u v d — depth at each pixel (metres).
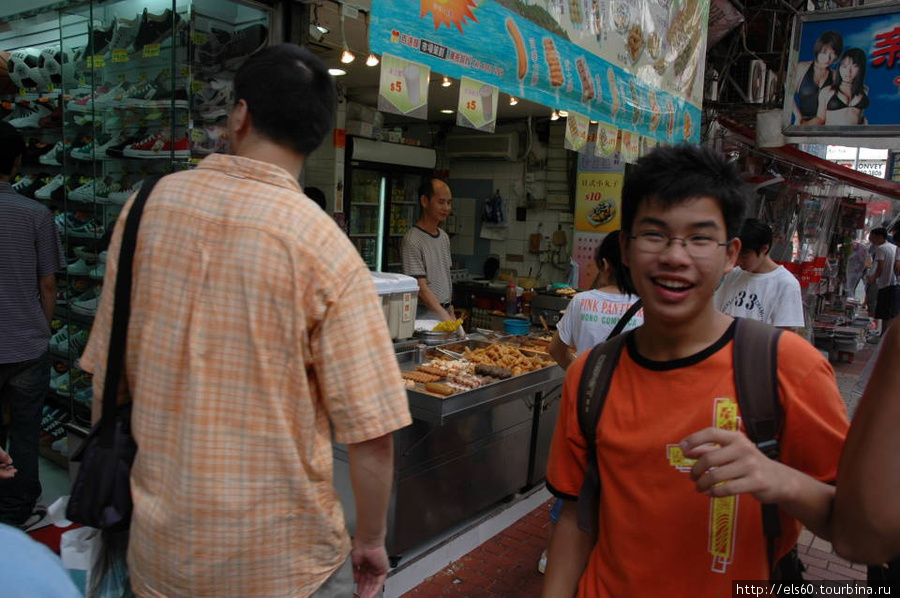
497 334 4.90
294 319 1.44
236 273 1.44
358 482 1.59
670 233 1.25
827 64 6.12
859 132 6.02
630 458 1.31
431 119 8.77
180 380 1.47
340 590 1.65
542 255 8.71
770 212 9.17
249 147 1.59
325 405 1.54
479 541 3.87
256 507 1.46
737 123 8.24
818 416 1.19
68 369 4.13
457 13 3.13
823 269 11.37
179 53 3.10
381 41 2.73
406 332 4.17
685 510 1.25
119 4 3.43
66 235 3.97
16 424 3.39
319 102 1.60
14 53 4.46
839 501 0.94
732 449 1.04
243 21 3.15
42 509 3.67
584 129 4.20
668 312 1.26
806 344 1.26
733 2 7.84
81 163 3.84
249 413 1.45
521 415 4.17
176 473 1.45
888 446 0.88
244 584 1.48
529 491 4.38
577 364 1.48
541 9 3.76
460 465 3.66
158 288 1.50
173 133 3.17
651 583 1.28
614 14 4.53
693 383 1.28
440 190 5.06
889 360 0.90
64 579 0.78
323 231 1.50
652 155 1.30
